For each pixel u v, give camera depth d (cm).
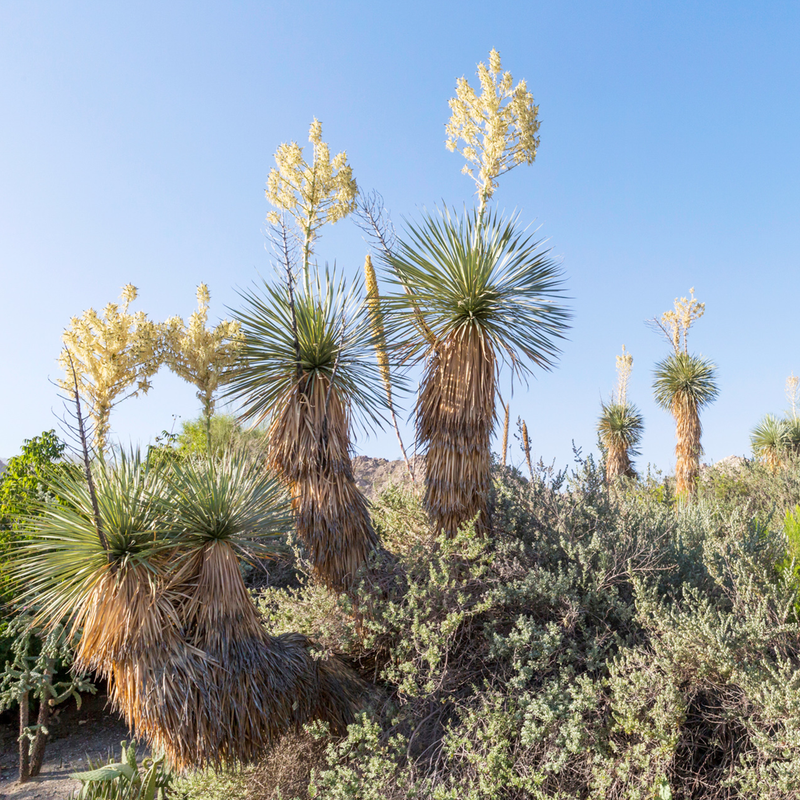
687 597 527
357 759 488
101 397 623
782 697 401
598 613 552
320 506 632
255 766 545
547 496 697
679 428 1745
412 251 687
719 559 595
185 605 510
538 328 660
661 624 485
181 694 468
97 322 634
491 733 443
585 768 432
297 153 726
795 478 1378
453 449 642
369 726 477
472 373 646
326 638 585
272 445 662
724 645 433
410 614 567
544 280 672
